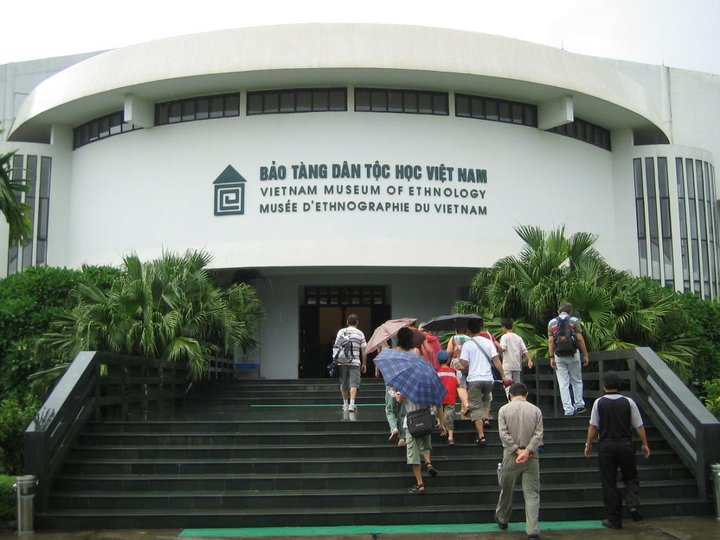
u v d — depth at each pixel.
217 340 17.94
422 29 21.25
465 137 22.77
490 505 9.71
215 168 22.52
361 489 10.02
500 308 17.27
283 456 10.72
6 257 25.11
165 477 10.12
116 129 24.36
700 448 10.02
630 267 26.27
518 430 8.27
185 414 14.25
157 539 8.67
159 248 22.69
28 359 17.33
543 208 23.66
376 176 21.98
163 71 21.45
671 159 26.77
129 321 15.38
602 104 24.08
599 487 10.01
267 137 22.28
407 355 9.95
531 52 22.25
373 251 21.62
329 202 21.83
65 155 25.86
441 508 9.53
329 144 22.08
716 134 34.22
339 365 13.88
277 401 17.55
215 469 10.38
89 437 11.16
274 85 22.22
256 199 22.09
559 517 9.45
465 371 11.97
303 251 21.64
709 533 8.59
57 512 9.48
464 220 22.39
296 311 24.14
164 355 15.54
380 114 22.27
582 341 12.70
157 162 23.20
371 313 24.98
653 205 26.55
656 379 11.21
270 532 8.97
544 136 24.06
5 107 34.25
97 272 19.70
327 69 20.92
